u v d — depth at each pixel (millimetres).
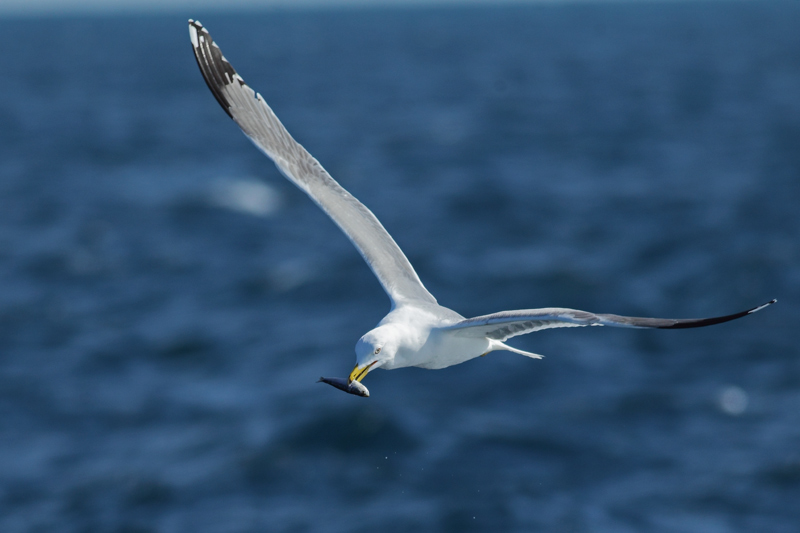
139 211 47000
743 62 162500
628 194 47969
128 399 23297
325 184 9773
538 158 64125
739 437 19906
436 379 23125
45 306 31562
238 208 47062
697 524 16797
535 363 23875
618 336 25734
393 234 40531
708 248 35438
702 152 63500
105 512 17875
